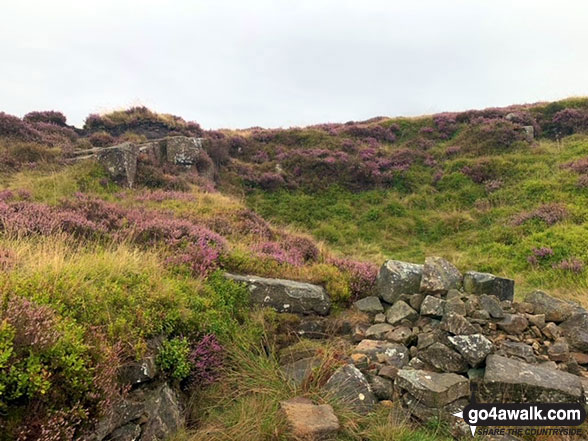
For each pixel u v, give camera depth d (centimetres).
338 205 1942
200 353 513
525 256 1223
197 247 765
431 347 541
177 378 473
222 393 498
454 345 530
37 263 527
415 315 645
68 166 1573
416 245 1596
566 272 1081
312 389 499
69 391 334
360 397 488
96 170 1519
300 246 1020
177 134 2283
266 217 1866
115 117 2420
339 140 2569
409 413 474
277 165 2284
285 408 440
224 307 622
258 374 526
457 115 2717
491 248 1353
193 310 560
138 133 2297
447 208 1817
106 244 767
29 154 1612
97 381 354
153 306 507
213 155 2192
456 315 570
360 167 2167
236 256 785
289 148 2550
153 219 959
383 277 732
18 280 428
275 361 567
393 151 2403
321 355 569
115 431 372
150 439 401
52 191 1331
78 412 327
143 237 818
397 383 504
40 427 303
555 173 1797
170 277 641
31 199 1212
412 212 1833
